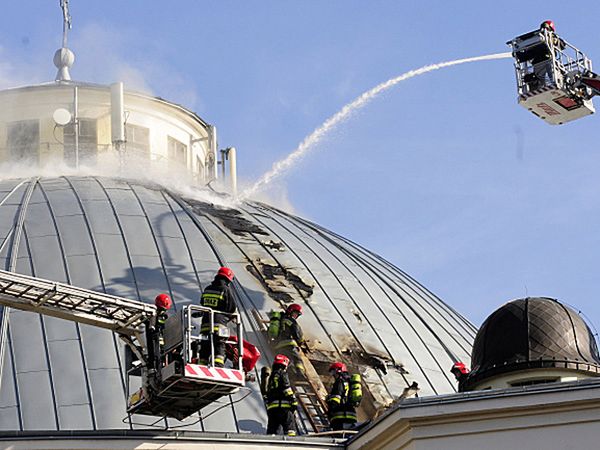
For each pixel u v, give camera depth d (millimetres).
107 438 38562
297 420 44219
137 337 40438
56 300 39875
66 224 49469
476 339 42156
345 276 51562
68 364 43750
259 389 44469
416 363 48719
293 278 50031
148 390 39750
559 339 40656
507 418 36750
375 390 46656
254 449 39375
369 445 38656
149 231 49906
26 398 42625
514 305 41625
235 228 51938
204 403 40438
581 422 36438
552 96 49531
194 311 39375
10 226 49250
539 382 40281
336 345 47688
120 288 46844
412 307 52000
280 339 46656
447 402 36938
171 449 38844
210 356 38844
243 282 48844
